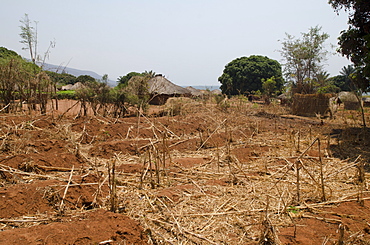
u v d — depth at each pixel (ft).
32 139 22.95
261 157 23.17
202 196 14.90
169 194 14.69
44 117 32.71
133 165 19.06
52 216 11.96
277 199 14.71
